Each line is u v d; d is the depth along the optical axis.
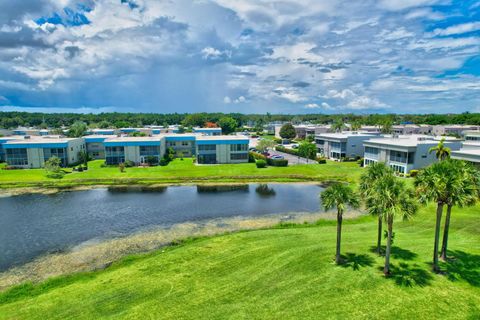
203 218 41.38
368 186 25.78
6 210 45.75
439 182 21.91
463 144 60.50
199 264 26.75
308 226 36.69
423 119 194.00
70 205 48.12
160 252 30.28
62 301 21.61
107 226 38.75
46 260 29.47
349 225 36.22
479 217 36.25
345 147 84.44
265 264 26.14
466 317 18.73
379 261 25.72
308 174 67.69
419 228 33.56
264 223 38.91
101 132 127.56
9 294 23.12
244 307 20.31
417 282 22.31
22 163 76.50
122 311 20.23
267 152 95.62
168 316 19.59
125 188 59.06
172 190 57.50
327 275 23.88
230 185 61.03
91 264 28.36
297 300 20.91
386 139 77.56
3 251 31.69
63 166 77.94
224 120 156.75
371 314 19.25
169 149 90.75
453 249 27.50
